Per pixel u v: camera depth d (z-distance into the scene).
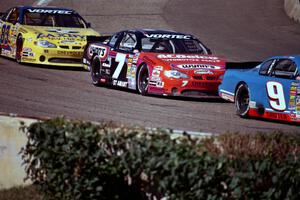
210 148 19.89
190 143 20.39
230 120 36.78
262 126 35.19
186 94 42.69
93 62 48.62
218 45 68.88
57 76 50.16
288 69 36.12
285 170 18.58
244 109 38.28
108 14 83.88
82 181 20.95
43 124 21.62
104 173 20.80
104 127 21.66
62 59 53.34
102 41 51.03
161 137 20.22
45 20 56.22
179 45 45.94
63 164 21.09
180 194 19.08
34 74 50.31
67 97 41.56
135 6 88.81
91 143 20.77
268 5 91.25
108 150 20.95
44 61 53.09
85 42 53.41
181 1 93.00
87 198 21.05
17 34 55.16
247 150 19.66
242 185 18.69
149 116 36.38
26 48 53.53
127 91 46.06
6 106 37.28
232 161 18.86
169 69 42.72
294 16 83.31
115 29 75.88
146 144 19.98
